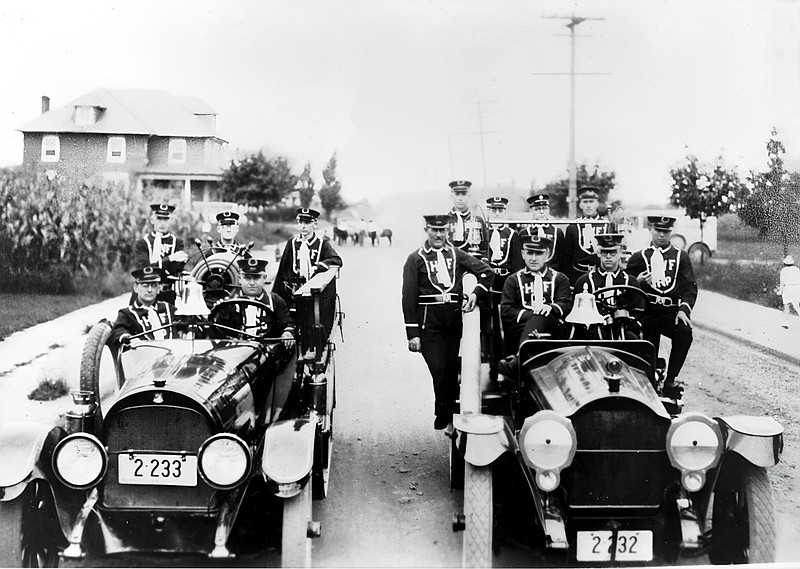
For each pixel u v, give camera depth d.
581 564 5.05
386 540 5.47
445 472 6.79
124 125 16.17
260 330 6.07
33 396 8.10
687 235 16.27
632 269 7.42
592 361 5.12
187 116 17.11
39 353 9.85
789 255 14.98
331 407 6.95
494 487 5.02
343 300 15.52
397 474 6.73
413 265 6.80
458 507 6.08
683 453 4.58
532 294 6.23
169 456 4.63
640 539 4.73
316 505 6.08
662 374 5.84
